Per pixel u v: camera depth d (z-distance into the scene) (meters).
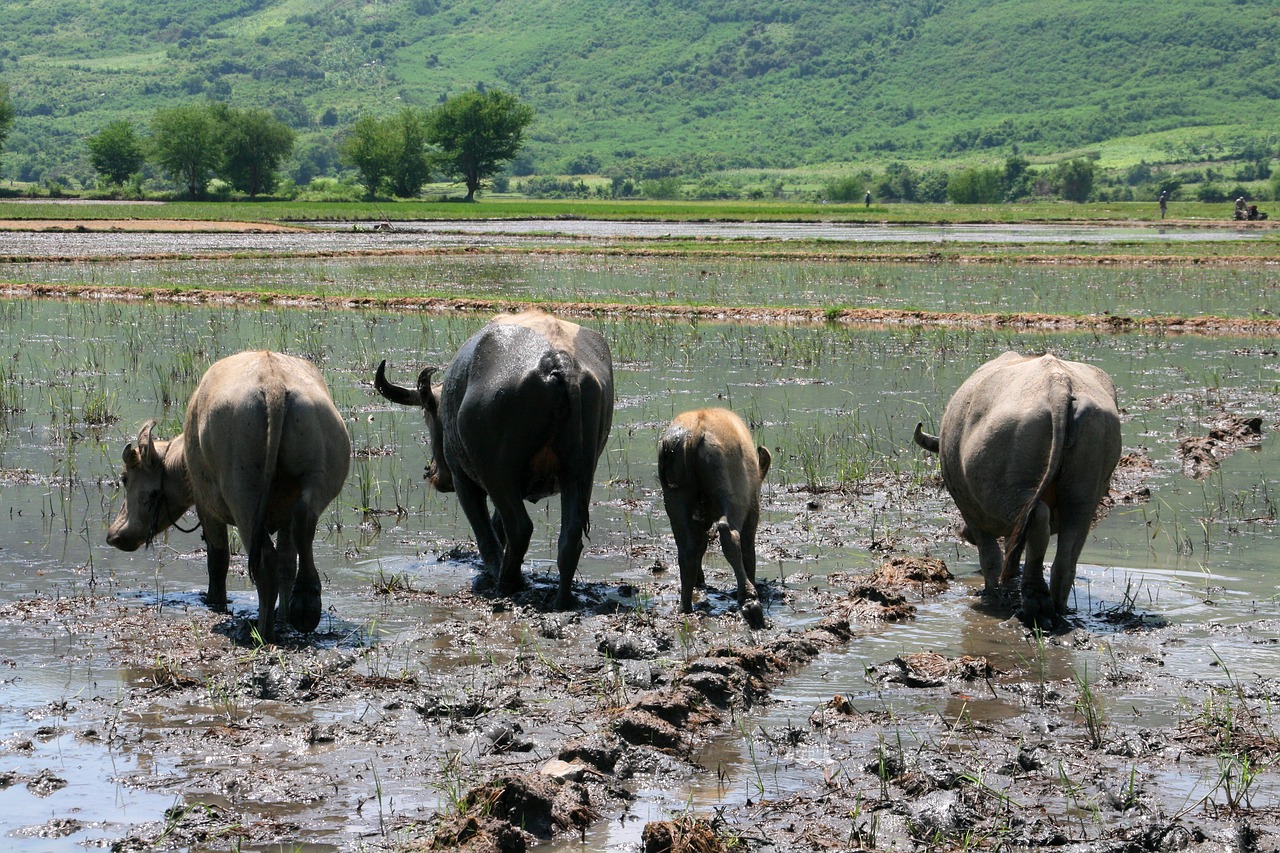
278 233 93.75
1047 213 145.62
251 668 12.38
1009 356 15.58
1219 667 12.61
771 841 9.02
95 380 28.67
